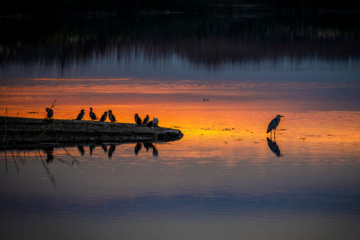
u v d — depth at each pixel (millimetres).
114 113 113688
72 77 168000
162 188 67000
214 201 62781
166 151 85000
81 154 83500
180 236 54375
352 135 94562
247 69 187375
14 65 191625
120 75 173750
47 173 73438
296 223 57156
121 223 57094
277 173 73062
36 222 57281
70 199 63531
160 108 120062
